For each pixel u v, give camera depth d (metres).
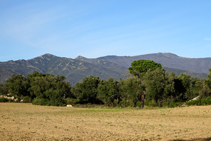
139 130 22.92
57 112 44.56
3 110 48.00
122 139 18.86
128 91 63.66
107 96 69.06
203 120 31.03
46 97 77.25
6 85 102.69
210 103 50.50
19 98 82.81
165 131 22.58
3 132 19.41
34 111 47.25
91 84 81.75
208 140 19.19
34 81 80.00
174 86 63.19
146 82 62.31
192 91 67.88
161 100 61.72
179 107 50.75
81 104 74.12
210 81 61.06
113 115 37.59
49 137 18.38
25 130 20.81
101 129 22.97
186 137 20.11
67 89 80.06
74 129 22.44
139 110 47.81
